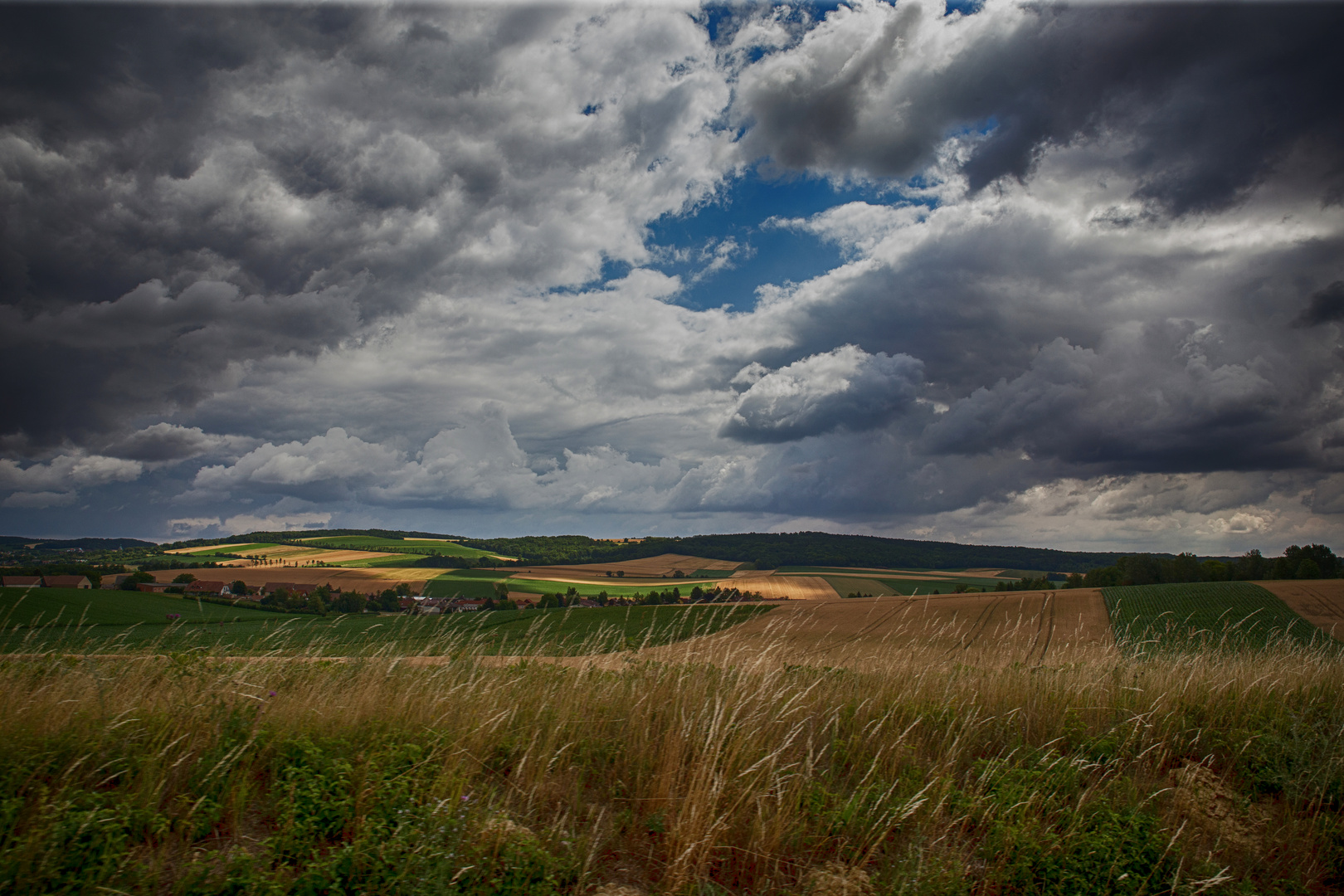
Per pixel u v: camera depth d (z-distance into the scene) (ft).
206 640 26.55
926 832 14.64
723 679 20.58
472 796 14.24
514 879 11.59
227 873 11.00
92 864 11.03
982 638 29.66
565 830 13.56
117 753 14.75
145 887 10.84
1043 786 16.42
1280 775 17.65
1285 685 24.13
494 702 18.72
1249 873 14.35
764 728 17.53
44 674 19.51
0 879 10.30
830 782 16.34
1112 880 13.29
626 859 13.25
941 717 20.42
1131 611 129.80
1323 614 123.85
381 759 15.21
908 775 16.60
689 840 12.54
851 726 19.81
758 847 13.21
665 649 25.25
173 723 16.12
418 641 26.43
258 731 15.99
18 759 13.83
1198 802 16.72
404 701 18.62
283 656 23.67
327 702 18.44
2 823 11.50
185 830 12.76
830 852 13.88
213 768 13.62
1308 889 14.08
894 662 25.22
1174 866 13.83
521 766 14.98
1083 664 26.50
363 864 11.41
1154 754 19.27
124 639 26.78
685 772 15.55
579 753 17.03
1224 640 29.09
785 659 24.32
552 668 23.40
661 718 18.66
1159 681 23.56
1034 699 22.20
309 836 12.50
